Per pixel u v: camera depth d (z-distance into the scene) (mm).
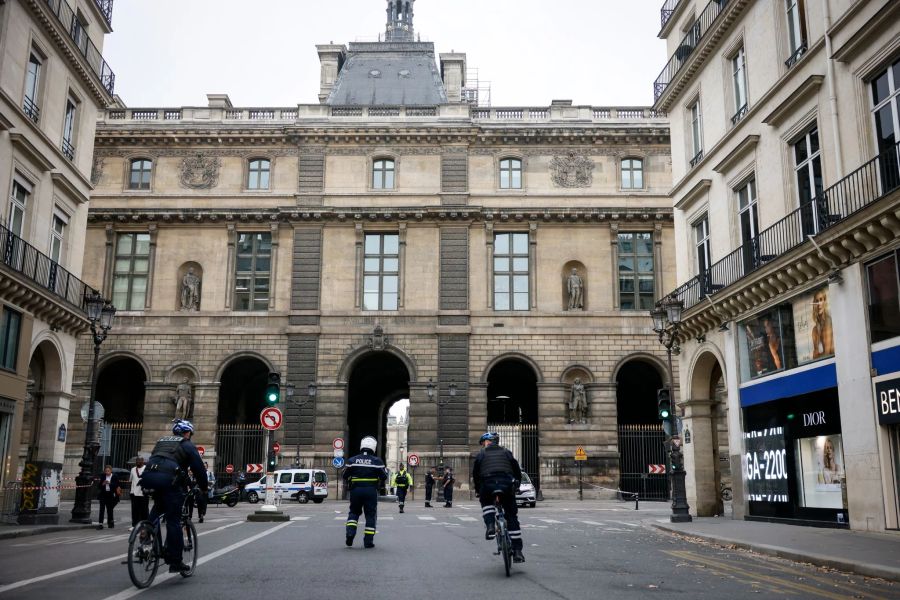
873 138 19859
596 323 48125
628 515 31016
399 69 57406
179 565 10391
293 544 16109
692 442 29672
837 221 19422
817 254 20781
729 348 26703
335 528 21422
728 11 27062
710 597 9758
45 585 10273
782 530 20172
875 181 19453
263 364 48062
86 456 25172
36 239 28156
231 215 48844
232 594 9430
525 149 50156
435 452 46312
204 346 47812
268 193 49250
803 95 22422
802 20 23391
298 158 49906
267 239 49594
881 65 19484
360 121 49969
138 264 49312
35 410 29578
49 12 27609
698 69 30531
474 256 48906
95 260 48750
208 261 48906
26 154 27109
